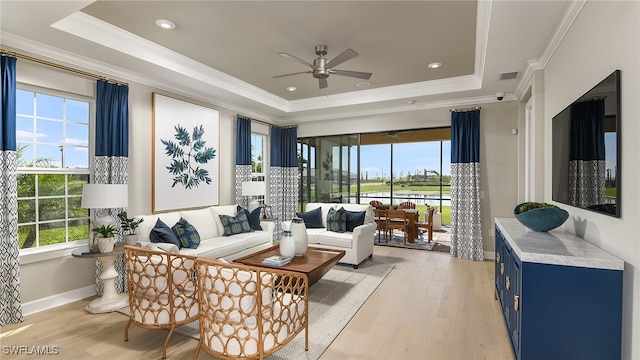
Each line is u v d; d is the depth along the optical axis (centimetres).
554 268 185
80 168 362
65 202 351
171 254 236
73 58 344
